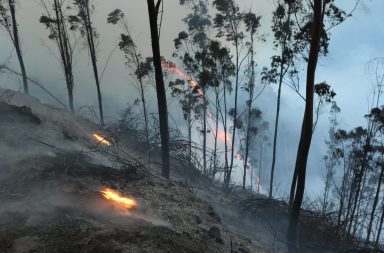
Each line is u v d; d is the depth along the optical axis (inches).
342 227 466.6
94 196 247.4
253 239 400.5
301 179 381.4
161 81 448.8
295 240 383.2
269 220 468.1
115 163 361.7
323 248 423.2
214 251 253.3
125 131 592.4
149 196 302.7
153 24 441.4
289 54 944.3
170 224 266.1
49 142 331.6
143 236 217.0
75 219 218.2
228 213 467.5
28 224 206.1
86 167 303.4
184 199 333.7
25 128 329.7
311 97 372.5
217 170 629.6
